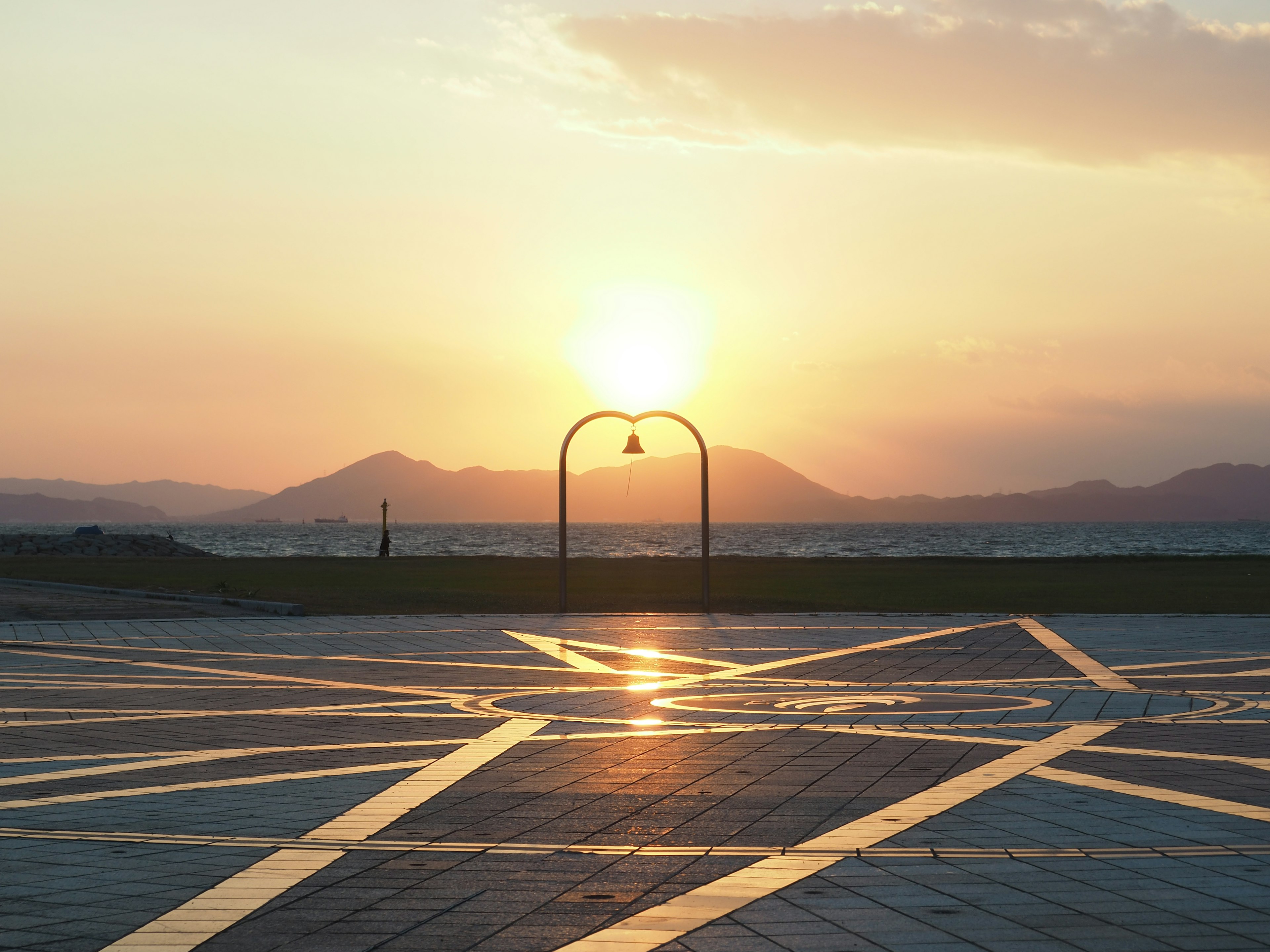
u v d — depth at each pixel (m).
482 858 6.07
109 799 7.53
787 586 34.47
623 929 4.91
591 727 10.53
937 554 103.25
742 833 6.60
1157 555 72.38
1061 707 11.72
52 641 18.59
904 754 9.11
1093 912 5.10
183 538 180.62
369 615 23.42
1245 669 15.05
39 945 4.73
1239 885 5.51
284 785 7.96
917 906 5.20
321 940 4.79
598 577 40.06
